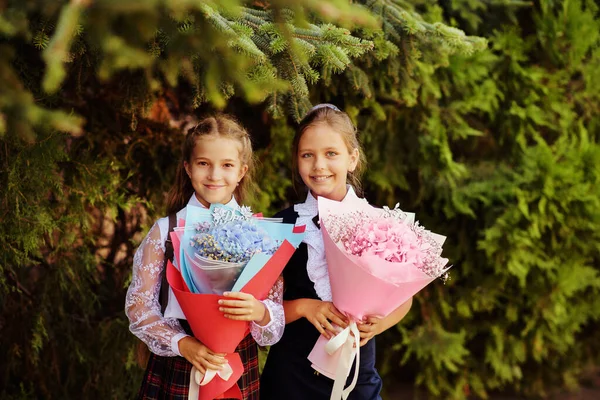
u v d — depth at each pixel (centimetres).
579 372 375
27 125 125
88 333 267
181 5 124
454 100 325
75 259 252
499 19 340
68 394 267
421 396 347
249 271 158
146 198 277
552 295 331
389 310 171
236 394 168
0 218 210
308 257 184
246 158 182
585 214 329
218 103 151
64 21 110
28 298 256
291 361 183
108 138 262
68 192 243
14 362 256
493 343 345
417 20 234
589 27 340
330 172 185
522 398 360
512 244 318
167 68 158
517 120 337
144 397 173
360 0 226
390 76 252
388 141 318
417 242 169
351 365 175
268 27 166
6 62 132
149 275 169
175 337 163
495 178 328
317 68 222
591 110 354
